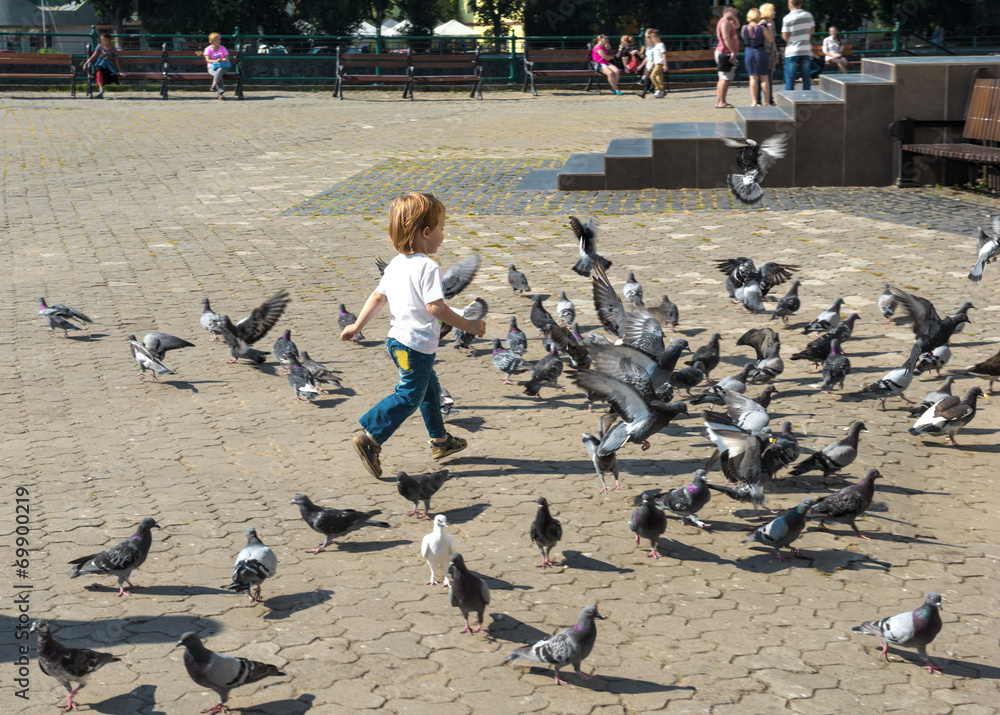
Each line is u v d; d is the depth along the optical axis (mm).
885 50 34344
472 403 8469
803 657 4699
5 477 6758
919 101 16578
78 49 46844
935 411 7199
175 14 41281
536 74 31406
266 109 27438
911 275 11672
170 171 19031
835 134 16859
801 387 8664
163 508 6316
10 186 17656
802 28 21750
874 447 7258
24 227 14898
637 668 4617
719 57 25469
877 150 16891
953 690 4434
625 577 5484
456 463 7141
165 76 29016
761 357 8875
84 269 12727
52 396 8492
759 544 5871
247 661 4281
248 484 6734
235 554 5738
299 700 4359
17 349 9750
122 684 4461
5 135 22453
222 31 43469
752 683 4492
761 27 20047
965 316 8648
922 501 6387
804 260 12500
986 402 8156
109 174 18766
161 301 11406
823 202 15781
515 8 45875
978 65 16359
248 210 16031
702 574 5520
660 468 7031
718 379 8773
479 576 5254
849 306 10703
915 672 4578
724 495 6617
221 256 13359
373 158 20359
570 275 12242
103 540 5836
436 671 4594
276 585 5391
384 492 6641
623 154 17328
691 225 14492
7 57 29672
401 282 6695
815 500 6035
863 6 50719
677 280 11859
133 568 5230
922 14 51125
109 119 25125
